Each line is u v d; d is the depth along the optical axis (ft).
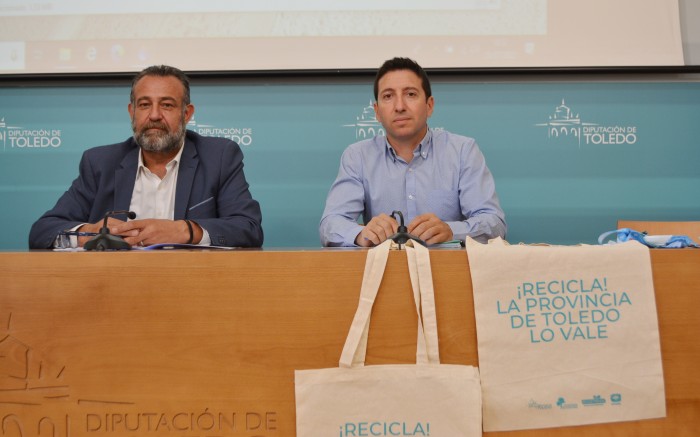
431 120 8.08
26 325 2.63
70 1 8.13
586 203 8.04
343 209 6.35
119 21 8.14
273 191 8.14
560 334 2.61
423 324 2.59
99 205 5.86
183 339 2.61
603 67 7.95
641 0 7.95
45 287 2.64
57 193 8.18
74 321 2.63
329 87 8.12
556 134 8.05
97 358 2.62
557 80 8.03
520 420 2.58
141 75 5.92
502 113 8.05
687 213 8.02
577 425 2.59
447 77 8.05
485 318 2.60
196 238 4.91
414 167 6.50
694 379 2.63
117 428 2.60
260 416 2.59
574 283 2.63
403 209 6.45
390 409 2.57
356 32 8.06
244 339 2.60
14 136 8.16
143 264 2.63
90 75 8.09
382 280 2.63
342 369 2.58
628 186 8.05
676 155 8.04
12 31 8.11
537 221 8.05
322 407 2.56
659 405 2.61
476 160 6.41
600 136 8.04
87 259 2.64
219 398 2.60
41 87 8.15
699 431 2.61
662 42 7.97
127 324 2.62
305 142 8.14
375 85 6.52
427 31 8.05
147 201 5.98
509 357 2.59
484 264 2.62
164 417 2.60
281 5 8.09
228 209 5.83
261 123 8.14
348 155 6.63
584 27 8.01
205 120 8.14
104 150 6.09
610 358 2.61
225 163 6.03
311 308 2.61
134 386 2.60
